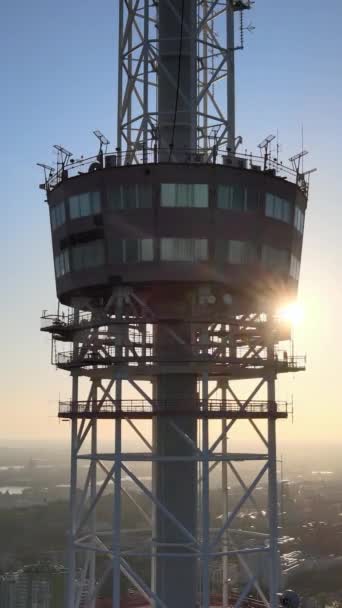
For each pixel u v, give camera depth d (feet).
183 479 202.59
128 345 193.88
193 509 203.31
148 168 194.18
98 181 198.49
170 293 203.00
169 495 202.39
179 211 195.00
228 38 217.15
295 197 210.18
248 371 201.98
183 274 195.11
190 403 199.11
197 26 211.41
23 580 623.77
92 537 211.20
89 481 207.10
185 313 203.41
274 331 204.33
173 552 202.18
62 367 205.98
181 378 204.33
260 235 201.87
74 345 206.90
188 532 190.60
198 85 218.59
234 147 212.43
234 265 198.49
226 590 220.64
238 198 198.29
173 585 201.67
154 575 205.77
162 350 201.05
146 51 207.00
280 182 204.64
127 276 196.85
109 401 198.29
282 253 208.85
